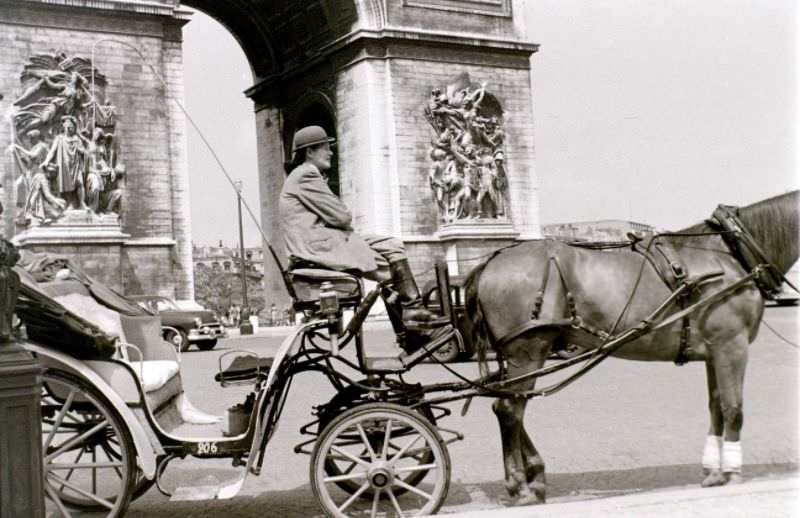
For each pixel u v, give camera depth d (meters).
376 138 55.59
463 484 13.96
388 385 12.16
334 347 11.67
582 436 17.28
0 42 45.81
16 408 8.79
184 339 45.44
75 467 11.09
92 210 46.69
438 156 56.56
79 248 45.84
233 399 24.75
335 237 12.04
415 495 13.33
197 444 11.55
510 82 59.56
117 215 47.34
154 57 49.31
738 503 9.36
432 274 53.97
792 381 22.48
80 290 14.00
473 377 25.17
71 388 11.09
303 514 12.54
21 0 46.09
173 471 16.05
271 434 12.00
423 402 11.91
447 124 56.81
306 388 26.53
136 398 11.49
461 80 57.53
